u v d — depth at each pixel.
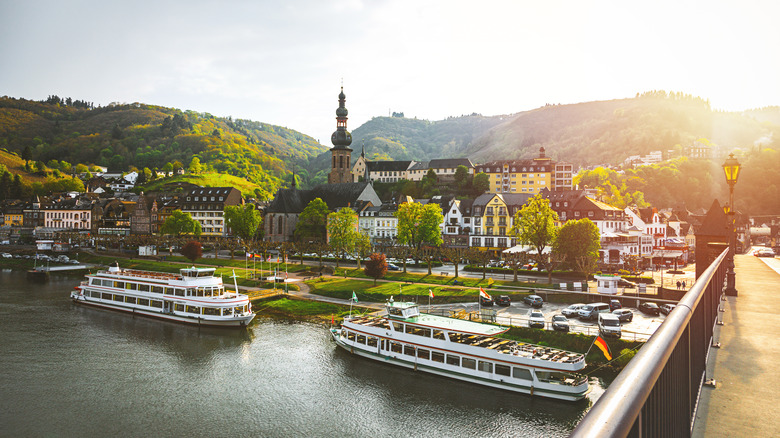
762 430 8.77
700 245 26.61
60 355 66.81
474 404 51.16
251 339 74.75
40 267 141.12
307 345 71.44
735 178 25.97
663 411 6.41
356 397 53.56
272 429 47.09
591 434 3.51
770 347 14.16
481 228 150.00
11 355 66.12
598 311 71.56
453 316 71.56
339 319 84.69
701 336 10.97
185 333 78.38
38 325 81.88
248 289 105.50
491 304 82.69
